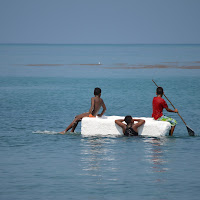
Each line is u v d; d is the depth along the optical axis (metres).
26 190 30.09
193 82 139.50
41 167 35.94
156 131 50.72
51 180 32.34
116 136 50.69
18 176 33.34
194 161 38.06
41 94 101.88
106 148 43.66
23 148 43.41
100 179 32.62
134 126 50.66
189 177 33.09
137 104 82.75
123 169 35.31
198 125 59.16
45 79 155.12
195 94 101.81
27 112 70.81
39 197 28.72
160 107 52.56
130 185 31.12
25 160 38.34
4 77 164.50
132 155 40.41
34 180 32.34
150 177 33.12
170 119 51.91
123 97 95.44
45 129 55.44
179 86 124.81
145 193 29.44
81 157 39.53
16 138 48.66
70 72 199.50
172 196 28.89
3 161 37.97
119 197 28.69
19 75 176.62
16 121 61.41
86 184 31.38
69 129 53.69
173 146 44.69
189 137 50.16
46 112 71.12
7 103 83.25
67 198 28.48
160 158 39.22
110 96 97.69
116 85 130.12
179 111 72.94
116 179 32.59
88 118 51.91
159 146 44.69
